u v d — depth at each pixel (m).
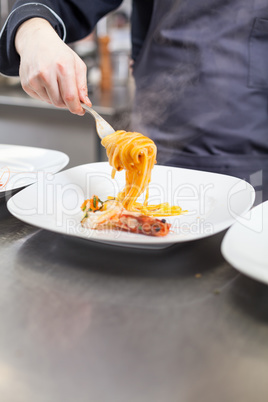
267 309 0.50
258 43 1.10
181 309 0.50
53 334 0.46
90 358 0.42
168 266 0.59
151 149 0.78
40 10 0.97
